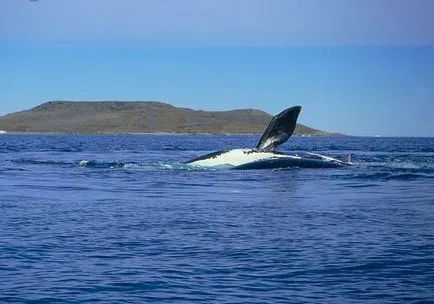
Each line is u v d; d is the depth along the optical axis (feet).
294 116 116.67
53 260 47.88
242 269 45.55
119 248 52.03
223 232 58.85
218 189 94.94
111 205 77.61
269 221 65.05
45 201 80.89
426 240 55.01
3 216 67.62
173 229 60.39
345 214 69.87
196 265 46.65
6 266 45.93
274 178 107.96
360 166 128.16
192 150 271.69
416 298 38.96
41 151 248.93
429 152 263.90
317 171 117.70
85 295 39.42
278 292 40.27
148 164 139.64
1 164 151.33
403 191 93.30
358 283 42.11
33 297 38.96
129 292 40.11
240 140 591.37
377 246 52.65
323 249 51.62
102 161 168.25
